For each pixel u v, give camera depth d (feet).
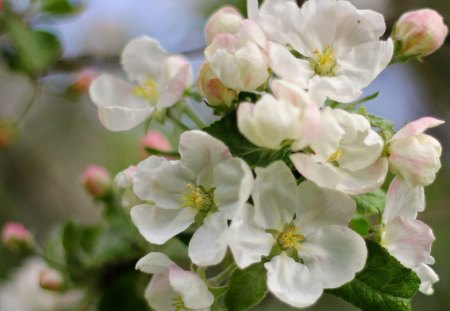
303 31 1.03
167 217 1.00
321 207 0.98
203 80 1.01
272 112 0.92
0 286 1.96
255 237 0.97
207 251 0.96
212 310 0.98
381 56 1.03
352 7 1.03
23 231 1.50
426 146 0.99
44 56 1.67
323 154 0.93
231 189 0.96
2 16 1.71
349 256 0.97
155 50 1.23
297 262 0.98
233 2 1.90
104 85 1.23
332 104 1.05
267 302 1.62
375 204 1.06
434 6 2.08
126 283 1.39
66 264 1.43
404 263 1.01
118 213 1.42
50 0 1.74
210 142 0.96
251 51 0.97
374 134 0.96
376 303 0.99
